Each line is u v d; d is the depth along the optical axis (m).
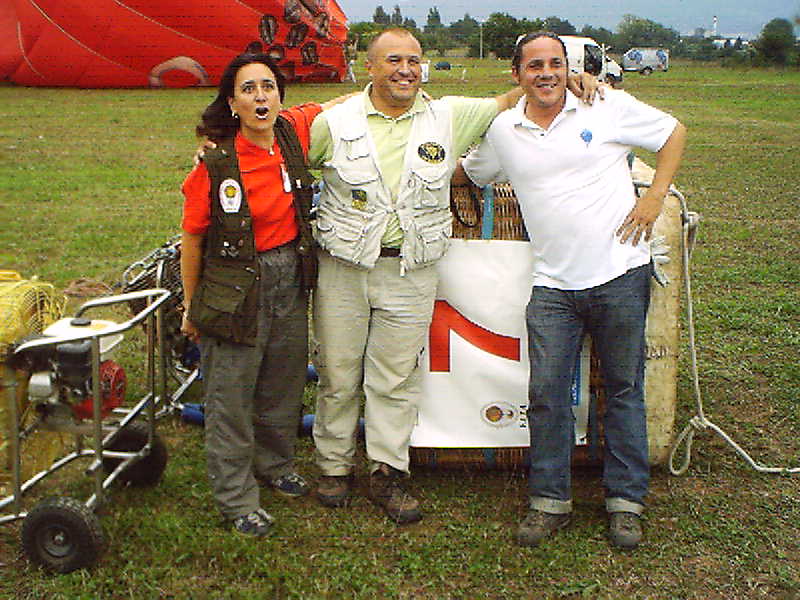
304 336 3.63
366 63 3.48
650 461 4.02
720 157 14.39
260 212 3.33
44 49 26.09
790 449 4.29
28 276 6.95
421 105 3.42
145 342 5.46
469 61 58.56
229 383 3.39
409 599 3.19
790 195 10.84
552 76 3.23
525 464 3.96
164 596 3.19
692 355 3.94
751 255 7.72
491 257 3.76
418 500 3.84
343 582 3.26
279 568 3.33
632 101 3.36
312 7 28.72
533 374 3.49
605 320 3.42
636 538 3.47
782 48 42.41
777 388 4.93
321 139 3.43
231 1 25.98
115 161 13.30
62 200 10.20
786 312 6.15
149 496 3.85
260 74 3.19
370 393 3.67
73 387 3.27
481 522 3.67
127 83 26.91
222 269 3.31
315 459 3.96
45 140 15.49
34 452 3.74
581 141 3.33
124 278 4.62
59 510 3.21
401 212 3.39
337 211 3.43
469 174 3.70
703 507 3.78
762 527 3.64
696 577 3.32
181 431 4.50
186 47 26.27
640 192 3.82
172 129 17.34
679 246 3.80
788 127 19.19
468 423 3.90
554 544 3.51
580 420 3.85
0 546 3.49
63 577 3.25
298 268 3.50
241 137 3.29
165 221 9.08
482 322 3.81
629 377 3.47
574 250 3.38
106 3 25.30
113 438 3.62
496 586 3.26
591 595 3.21
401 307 3.51
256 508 3.58
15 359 3.25
